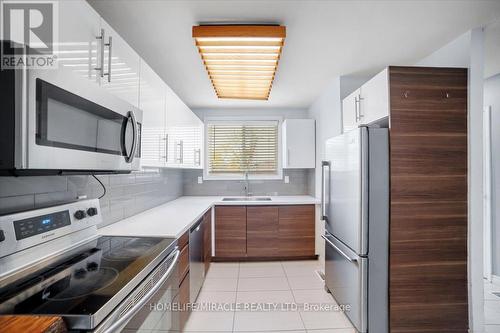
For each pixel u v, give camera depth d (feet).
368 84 6.70
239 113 13.33
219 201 11.00
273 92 10.77
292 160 11.81
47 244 3.76
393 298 5.74
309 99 11.76
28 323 2.11
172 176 11.40
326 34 6.23
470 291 5.92
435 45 6.81
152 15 5.39
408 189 5.78
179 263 5.60
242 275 9.62
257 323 6.65
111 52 4.07
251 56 6.88
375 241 5.77
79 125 3.21
